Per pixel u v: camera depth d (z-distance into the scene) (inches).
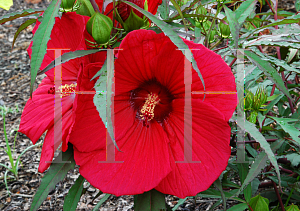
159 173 17.4
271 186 32.6
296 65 27.1
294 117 26.3
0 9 105.6
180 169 17.7
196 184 17.5
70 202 20.4
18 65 82.7
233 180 39.2
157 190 18.8
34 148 57.0
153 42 16.1
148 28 18.6
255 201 22.8
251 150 26.8
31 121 18.6
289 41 20.6
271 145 23.3
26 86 75.1
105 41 16.6
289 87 29.1
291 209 22.5
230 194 24.6
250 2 19.5
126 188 17.2
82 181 20.9
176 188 17.7
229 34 21.5
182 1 23.7
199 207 38.0
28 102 19.1
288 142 26.3
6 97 71.4
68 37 17.1
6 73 79.8
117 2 17.4
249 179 19.8
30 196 45.7
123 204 41.1
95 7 18.1
